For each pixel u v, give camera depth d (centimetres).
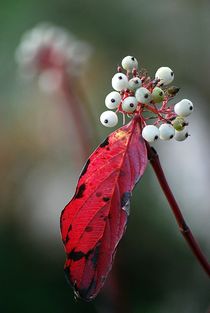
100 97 153
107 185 65
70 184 141
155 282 125
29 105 152
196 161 136
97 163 65
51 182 143
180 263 126
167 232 131
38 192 144
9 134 152
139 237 130
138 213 132
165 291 124
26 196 144
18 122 152
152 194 135
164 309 120
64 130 145
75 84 101
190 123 143
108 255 65
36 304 128
